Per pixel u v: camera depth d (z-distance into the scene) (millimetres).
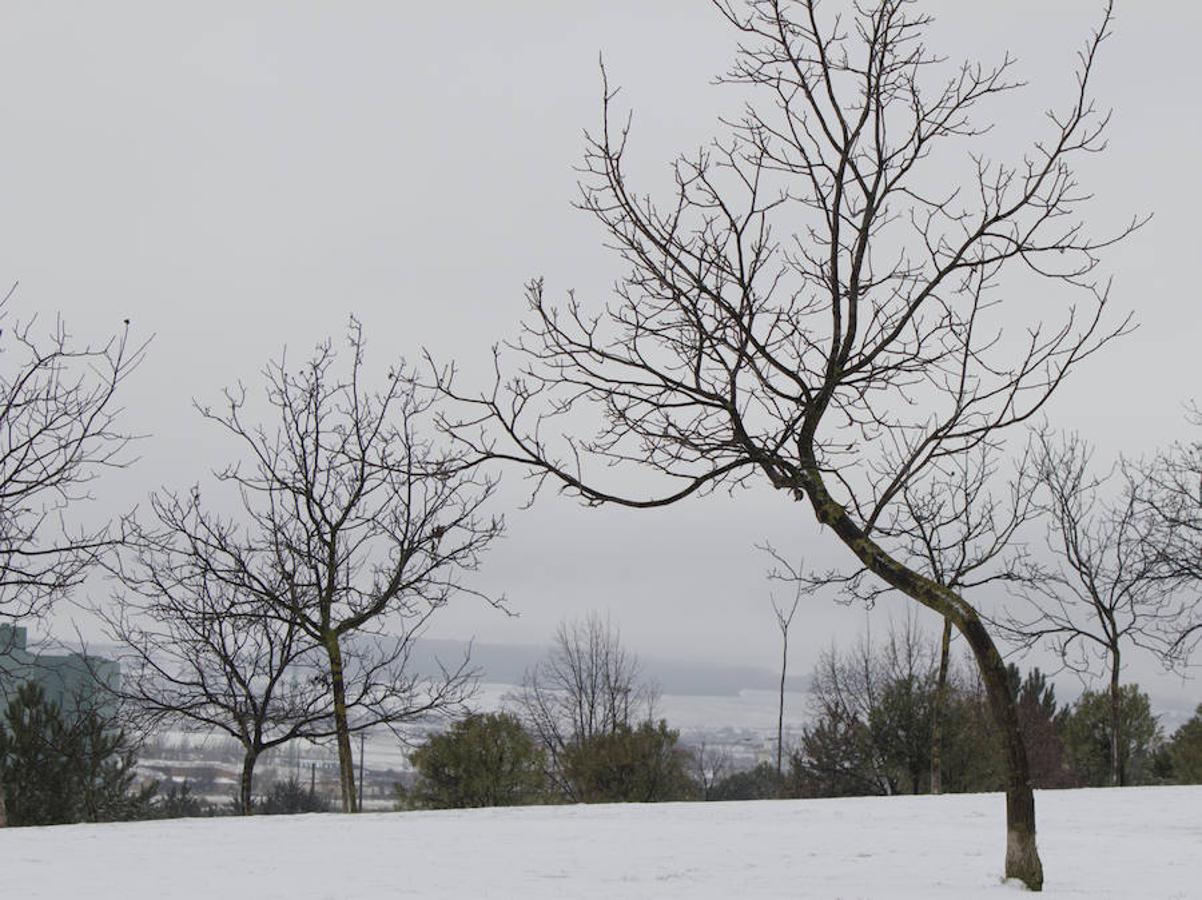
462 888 11414
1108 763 48094
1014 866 11367
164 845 15359
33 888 11547
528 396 12117
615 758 40750
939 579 32344
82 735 29969
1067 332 12375
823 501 11891
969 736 40625
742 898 10648
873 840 15633
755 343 11852
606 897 10797
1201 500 34000
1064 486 35125
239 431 29484
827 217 12211
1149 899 10648
